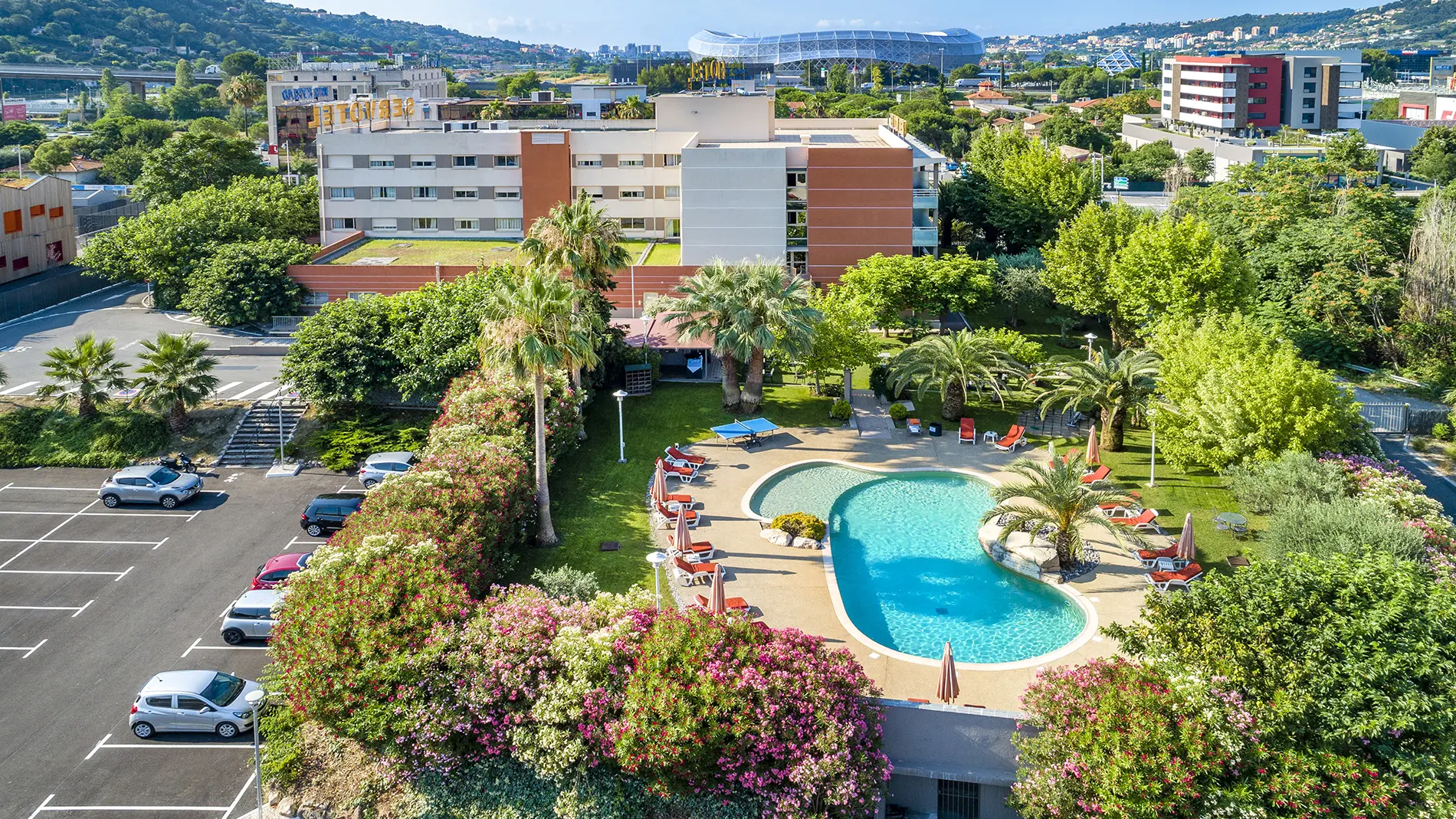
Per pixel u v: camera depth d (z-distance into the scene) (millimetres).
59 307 92500
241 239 92438
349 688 33531
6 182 100625
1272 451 51844
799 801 31656
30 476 60250
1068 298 80625
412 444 61094
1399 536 40875
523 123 119250
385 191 101688
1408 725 29469
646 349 71125
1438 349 76188
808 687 32719
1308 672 31219
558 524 51281
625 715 32750
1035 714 33281
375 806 34219
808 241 88312
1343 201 96438
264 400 67562
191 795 34438
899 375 64750
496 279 63469
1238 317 59656
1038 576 46062
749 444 61812
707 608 41312
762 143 110250
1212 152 175000
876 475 57906
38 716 38031
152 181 109750
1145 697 30969
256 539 51812
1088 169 128500
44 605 45500
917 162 91688
